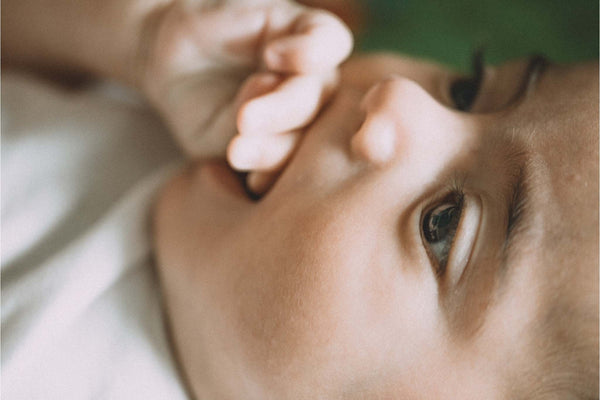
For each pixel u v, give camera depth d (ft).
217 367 0.89
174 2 1.05
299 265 0.83
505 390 0.78
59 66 1.20
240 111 0.88
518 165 0.81
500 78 0.96
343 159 0.86
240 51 1.01
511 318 0.77
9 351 0.89
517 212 0.79
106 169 1.06
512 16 1.58
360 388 0.81
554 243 0.77
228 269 0.87
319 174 0.86
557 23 1.57
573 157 0.80
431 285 0.80
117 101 1.19
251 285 0.85
